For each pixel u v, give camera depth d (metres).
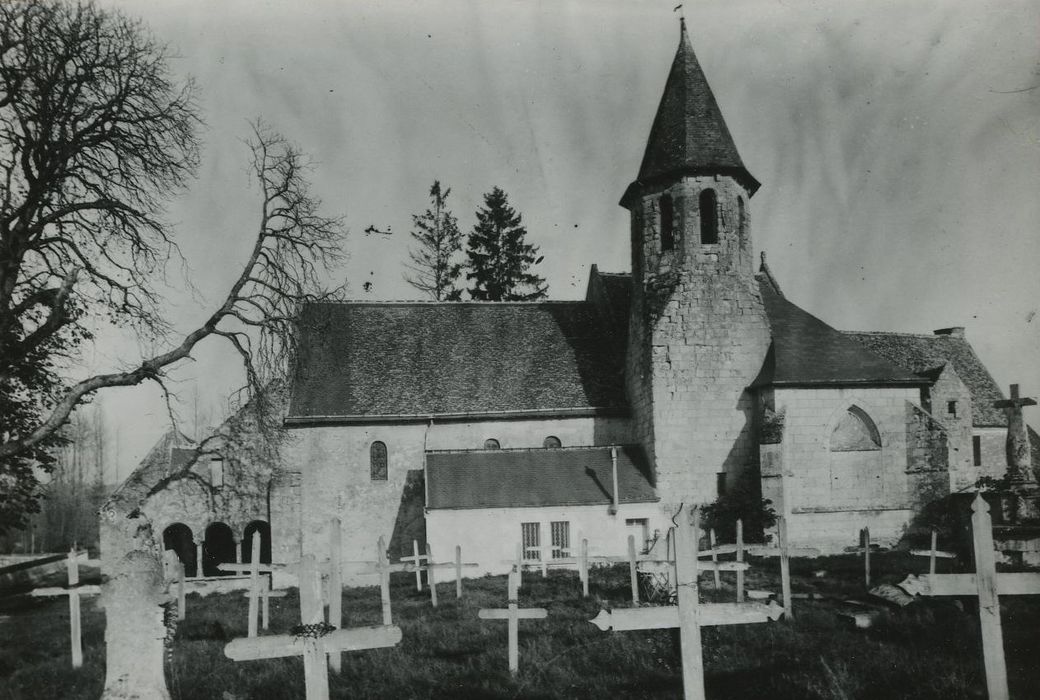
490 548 26.58
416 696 9.84
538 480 27.86
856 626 12.70
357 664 11.36
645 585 17.02
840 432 27.89
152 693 8.71
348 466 29.72
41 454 20.44
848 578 18.73
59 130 19.28
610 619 7.61
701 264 29.34
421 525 29.47
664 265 29.86
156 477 30.27
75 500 58.25
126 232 20.92
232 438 29.53
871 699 9.13
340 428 29.92
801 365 28.25
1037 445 36.12
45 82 18.45
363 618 16.12
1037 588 8.15
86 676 11.95
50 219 19.36
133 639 8.75
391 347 32.69
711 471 28.33
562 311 35.12
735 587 17.20
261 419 24.23
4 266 18.56
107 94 19.75
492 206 52.03
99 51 19.28
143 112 20.22
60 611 19.80
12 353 18.81
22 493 19.78
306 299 22.80
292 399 30.16
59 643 14.96
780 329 29.89
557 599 17.38
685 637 7.66
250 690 10.40
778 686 9.59
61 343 21.20
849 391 27.81
